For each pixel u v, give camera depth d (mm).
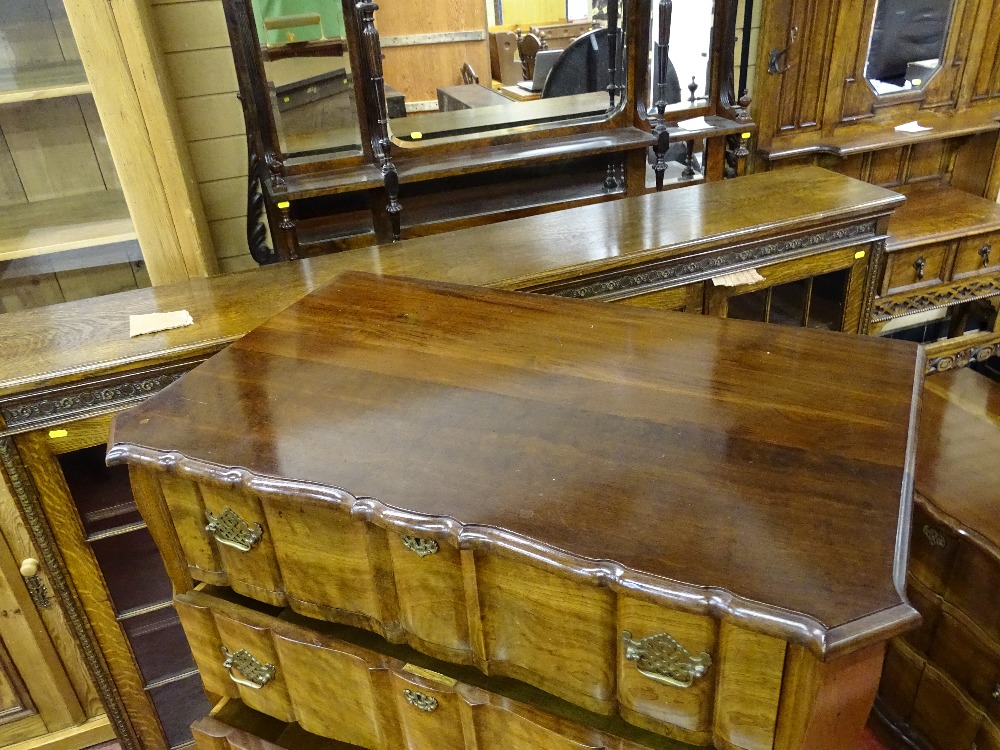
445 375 895
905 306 1893
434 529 676
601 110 1743
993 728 1134
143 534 1217
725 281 1346
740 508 658
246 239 1798
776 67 1836
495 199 1713
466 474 729
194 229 1377
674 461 721
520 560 649
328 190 1468
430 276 1236
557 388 852
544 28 1646
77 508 1155
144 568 1247
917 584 1223
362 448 778
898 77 1991
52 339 1121
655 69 1715
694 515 656
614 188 1793
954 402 1379
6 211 1384
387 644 883
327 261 1353
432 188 1654
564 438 766
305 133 1495
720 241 1312
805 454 716
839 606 561
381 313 1064
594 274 1250
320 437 801
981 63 2047
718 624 627
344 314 1067
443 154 1617
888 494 661
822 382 830
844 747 665
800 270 1427
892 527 626
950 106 2076
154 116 1271
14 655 1334
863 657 598
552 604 709
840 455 712
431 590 774
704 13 1694
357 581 817
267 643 917
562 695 770
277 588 880
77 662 1398
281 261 1534
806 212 1383
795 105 1917
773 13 1784
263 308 1184
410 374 902
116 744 1498
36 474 1106
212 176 1707
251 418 843
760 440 740
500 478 720
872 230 1453
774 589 580
